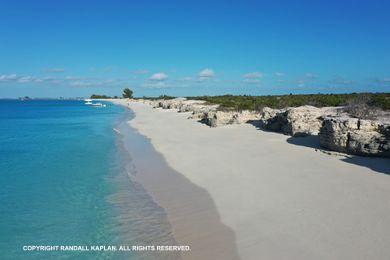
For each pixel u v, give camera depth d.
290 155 19.48
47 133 38.34
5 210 12.80
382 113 29.30
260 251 9.12
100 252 9.62
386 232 9.55
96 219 11.91
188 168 18.39
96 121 56.62
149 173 17.95
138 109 95.88
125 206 13.12
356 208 11.28
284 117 27.80
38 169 19.30
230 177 15.97
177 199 13.63
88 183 16.31
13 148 27.00
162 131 35.66
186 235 10.46
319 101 44.47
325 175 15.16
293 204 11.99
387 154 17.27
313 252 8.80
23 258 9.33
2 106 144.38
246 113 36.06
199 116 47.19
